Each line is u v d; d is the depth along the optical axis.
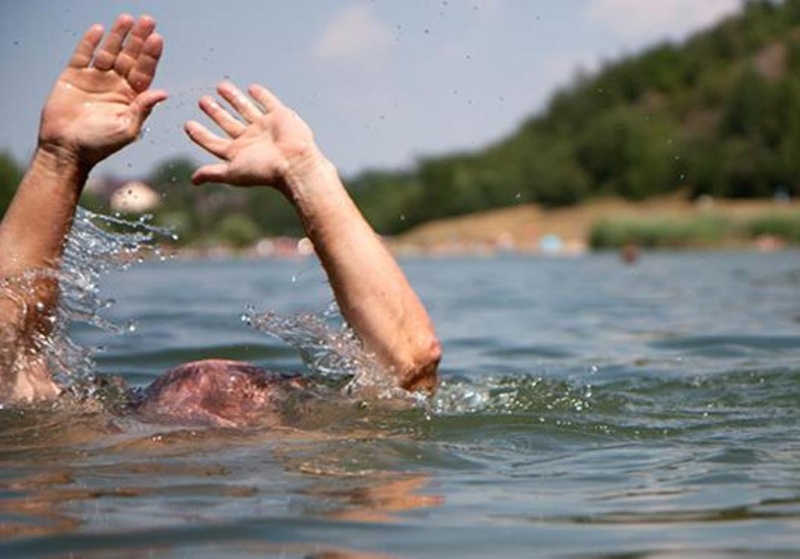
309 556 2.60
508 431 4.04
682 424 4.29
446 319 9.71
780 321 8.83
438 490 3.23
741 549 2.66
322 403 4.11
